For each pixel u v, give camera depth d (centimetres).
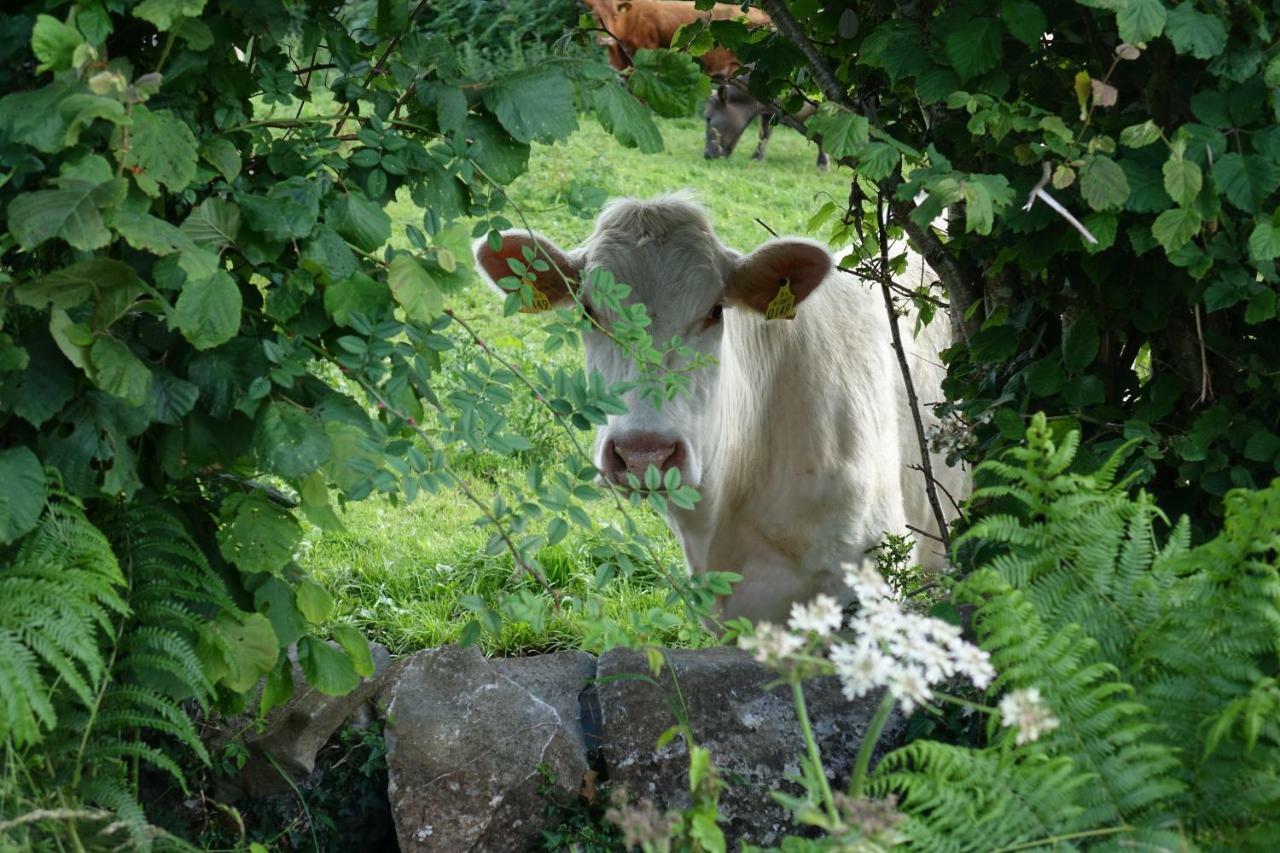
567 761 408
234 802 412
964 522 425
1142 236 345
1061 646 270
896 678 231
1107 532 293
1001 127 343
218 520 355
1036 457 299
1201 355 386
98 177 276
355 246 332
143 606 320
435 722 413
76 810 280
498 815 402
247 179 338
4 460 288
